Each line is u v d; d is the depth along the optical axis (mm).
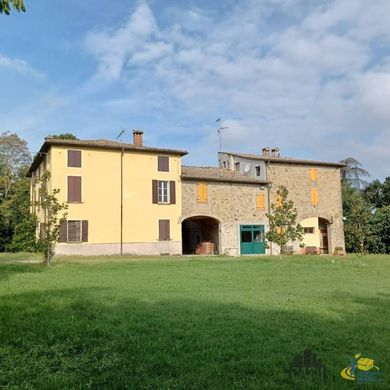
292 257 27219
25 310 8227
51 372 5051
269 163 36281
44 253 20344
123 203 30078
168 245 31297
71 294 10398
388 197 48312
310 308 8945
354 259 25859
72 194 28406
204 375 4852
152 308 8641
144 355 5578
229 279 14633
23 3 5738
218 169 38188
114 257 27312
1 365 5230
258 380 4727
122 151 30328
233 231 33938
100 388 4570
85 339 6340
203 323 7348
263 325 7246
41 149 29516
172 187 31875
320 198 38156
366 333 6844
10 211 39438
